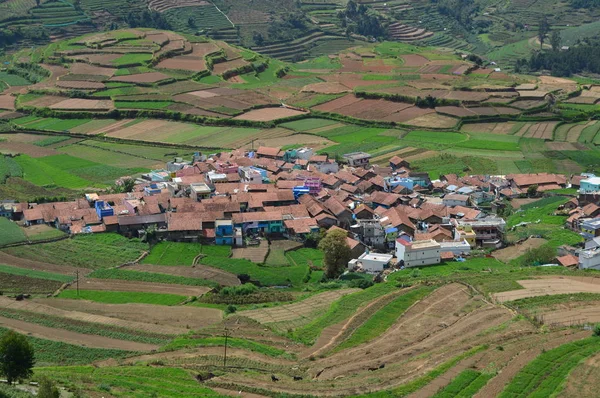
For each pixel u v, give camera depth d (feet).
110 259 516.73
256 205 608.60
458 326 386.52
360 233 563.48
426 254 510.99
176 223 562.25
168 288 467.11
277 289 479.00
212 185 654.94
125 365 352.28
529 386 304.30
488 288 437.17
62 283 469.98
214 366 349.00
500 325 380.17
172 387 319.06
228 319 414.00
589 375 309.83
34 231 568.00
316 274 513.04
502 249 547.08
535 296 419.13
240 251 547.49
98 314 421.18
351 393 312.29
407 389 312.09
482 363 331.98
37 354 365.61
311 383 327.26
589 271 473.67
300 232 572.51
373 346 372.99
